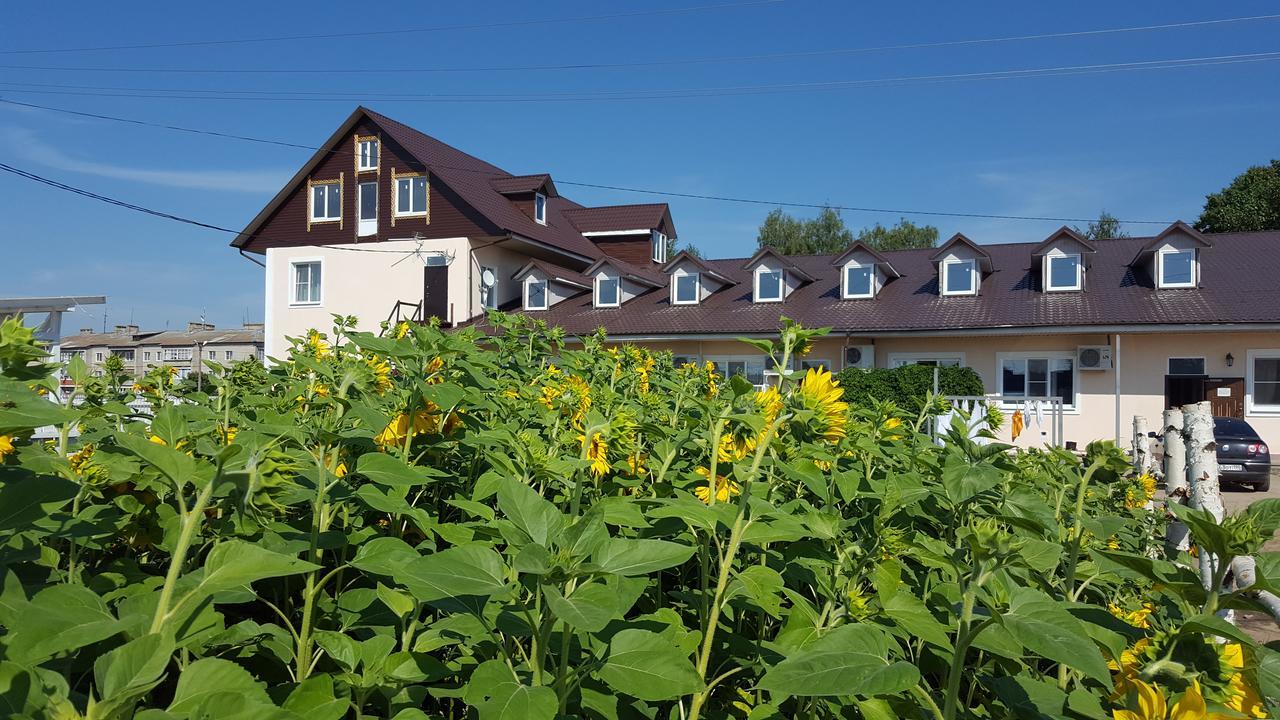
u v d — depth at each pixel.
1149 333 19.67
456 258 25.30
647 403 3.50
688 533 2.10
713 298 25.64
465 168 28.25
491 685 1.37
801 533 1.78
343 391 2.09
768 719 1.73
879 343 21.89
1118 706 1.64
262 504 1.32
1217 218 39.75
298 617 2.07
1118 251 23.62
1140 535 4.02
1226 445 15.92
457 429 2.71
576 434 2.44
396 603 1.66
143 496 2.13
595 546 1.41
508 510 1.55
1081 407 20.09
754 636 2.32
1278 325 17.94
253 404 2.91
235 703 1.08
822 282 25.34
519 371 4.43
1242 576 2.00
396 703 1.59
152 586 1.74
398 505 1.90
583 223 32.16
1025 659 2.09
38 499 1.35
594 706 1.56
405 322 3.77
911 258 26.09
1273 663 1.43
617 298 25.72
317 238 26.70
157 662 1.11
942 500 2.46
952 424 2.79
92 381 2.88
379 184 26.08
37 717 1.01
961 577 1.66
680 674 1.50
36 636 1.15
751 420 1.99
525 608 1.48
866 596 1.97
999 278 23.16
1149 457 6.61
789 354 2.42
